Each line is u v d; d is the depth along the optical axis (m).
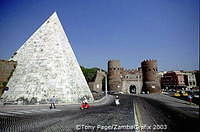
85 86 39.88
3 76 33.69
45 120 14.21
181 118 15.83
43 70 34.09
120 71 98.50
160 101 41.94
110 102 39.94
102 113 19.16
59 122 13.24
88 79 106.06
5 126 11.59
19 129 10.77
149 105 30.31
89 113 19.12
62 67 35.56
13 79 34.22
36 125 12.05
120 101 40.59
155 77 91.06
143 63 95.06
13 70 35.34
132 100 44.00
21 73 34.44
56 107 27.28
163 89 124.38
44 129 10.82
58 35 39.19
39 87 32.47
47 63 34.81
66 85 34.19
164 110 22.83
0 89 32.91
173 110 23.34
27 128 11.05
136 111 20.94
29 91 32.03
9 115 17.36
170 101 42.25
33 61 35.31
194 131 10.65
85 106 24.84
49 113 19.25
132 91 102.12
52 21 39.97
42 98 31.61
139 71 97.75
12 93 32.41
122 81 97.06
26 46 37.91
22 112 20.25
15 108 25.38
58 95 32.53
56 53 36.41
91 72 107.88
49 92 32.34
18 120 14.14
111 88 96.56
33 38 38.28
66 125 12.05
